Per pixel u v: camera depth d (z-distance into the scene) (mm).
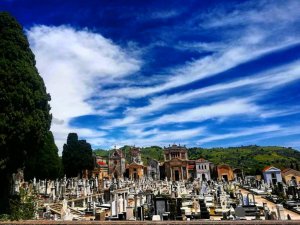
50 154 52438
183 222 12336
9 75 18203
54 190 34281
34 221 14180
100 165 93312
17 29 20891
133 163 97000
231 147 161500
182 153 105562
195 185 54812
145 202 27328
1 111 17734
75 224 13039
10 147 18094
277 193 39594
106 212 23828
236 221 12195
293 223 11836
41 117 20062
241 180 66438
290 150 144000
